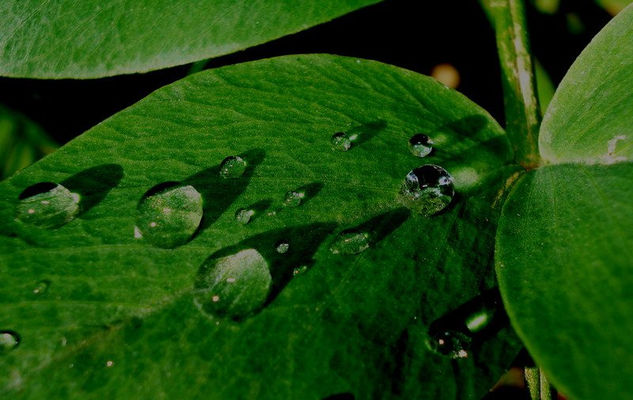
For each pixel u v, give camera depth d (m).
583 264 0.12
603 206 0.12
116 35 0.13
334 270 0.13
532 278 0.12
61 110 0.16
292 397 0.12
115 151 0.13
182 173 0.13
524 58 0.14
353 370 0.12
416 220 0.13
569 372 0.12
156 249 0.13
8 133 0.15
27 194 0.13
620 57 0.13
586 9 0.16
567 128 0.13
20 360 0.12
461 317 0.12
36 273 0.12
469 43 0.16
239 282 0.12
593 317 0.12
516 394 0.15
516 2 0.14
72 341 0.12
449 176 0.13
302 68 0.13
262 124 0.13
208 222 0.13
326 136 0.13
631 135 0.13
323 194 0.13
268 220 0.13
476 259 0.13
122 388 0.12
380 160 0.13
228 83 0.13
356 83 0.13
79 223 0.13
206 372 0.12
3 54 0.13
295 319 0.12
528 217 0.13
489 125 0.13
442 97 0.13
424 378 0.12
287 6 0.13
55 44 0.13
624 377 0.11
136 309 0.12
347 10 0.13
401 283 0.12
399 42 0.16
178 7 0.13
